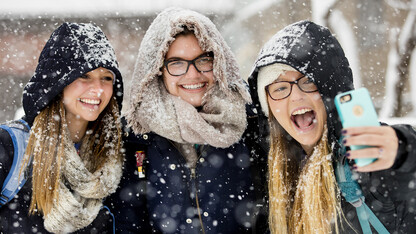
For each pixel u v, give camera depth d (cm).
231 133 246
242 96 250
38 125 227
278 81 215
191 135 243
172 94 254
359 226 196
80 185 230
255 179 251
